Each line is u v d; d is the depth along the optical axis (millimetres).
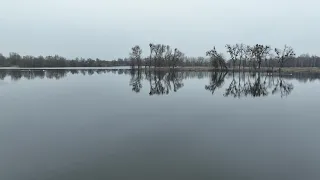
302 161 18219
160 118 30047
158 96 46875
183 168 17047
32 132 24578
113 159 18375
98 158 18531
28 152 19641
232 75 105500
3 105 37688
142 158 18578
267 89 57969
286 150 20234
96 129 25594
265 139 22797
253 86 63625
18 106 36969
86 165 17422
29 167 17156
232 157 18828
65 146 20875
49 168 17016
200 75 105312
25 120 29062
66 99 43188
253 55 132375
